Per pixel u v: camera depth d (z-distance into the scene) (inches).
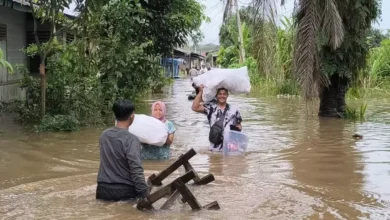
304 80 382.0
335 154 328.8
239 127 339.9
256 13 366.3
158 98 840.9
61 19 458.9
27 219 187.0
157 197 197.5
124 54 513.3
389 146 358.0
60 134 399.2
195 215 192.5
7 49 557.6
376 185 247.1
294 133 425.4
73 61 462.0
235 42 1149.7
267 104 721.0
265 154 328.8
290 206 207.3
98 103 470.9
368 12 508.7
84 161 301.0
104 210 198.1
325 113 553.9
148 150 305.0
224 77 330.6
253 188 237.6
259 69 386.0
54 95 459.2
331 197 223.3
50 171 274.2
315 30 374.9
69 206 203.9
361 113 537.6
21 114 464.8
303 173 273.6
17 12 588.1
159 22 709.3
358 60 537.3
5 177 260.1
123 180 209.3
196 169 282.0
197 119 521.7
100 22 498.3
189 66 2620.6
